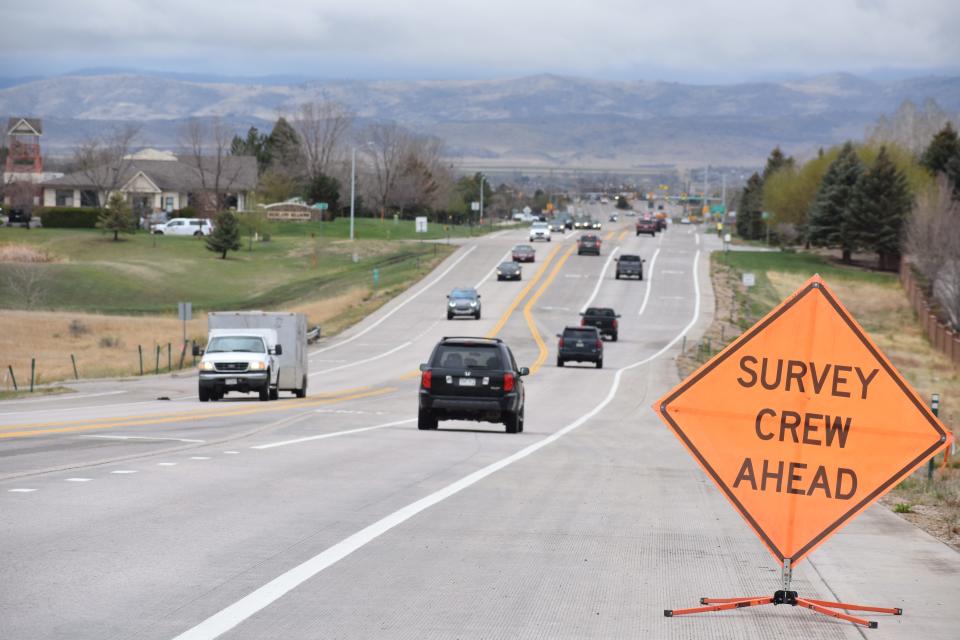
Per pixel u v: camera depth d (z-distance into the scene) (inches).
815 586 713.6
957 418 3125.0
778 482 630.5
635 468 1432.1
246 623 575.8
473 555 774.5
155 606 604.4
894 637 592.4
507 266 7352.4
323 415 2194.9
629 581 708.0
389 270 7805.1
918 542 898.7
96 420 1931.6
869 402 620.7
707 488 1231.5
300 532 837.2
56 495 984.3
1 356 4227.4
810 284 628.4
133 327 5265.8
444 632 571.8
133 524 848.9
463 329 5536.4
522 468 1352.1
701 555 805.2
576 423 2313.0
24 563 702.5
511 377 1868.8
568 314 6082.7
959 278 6028.5
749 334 633.0
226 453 1385.3
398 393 3149.6
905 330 6033.5
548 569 737.0
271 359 2726.4
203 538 800.9
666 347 4997.5
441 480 1187.3
